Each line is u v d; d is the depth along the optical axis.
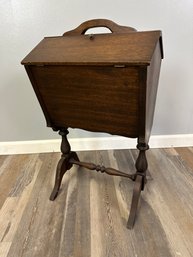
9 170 1.56
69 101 1.03
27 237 1.04
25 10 1.35
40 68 0.95
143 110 0.88
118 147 1.77
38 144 1.75
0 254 0.96
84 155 1.71
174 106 1.62
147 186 1.34
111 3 1.33
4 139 1.73
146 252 0.94
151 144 1.75
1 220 1.14
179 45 1.43
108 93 0.91
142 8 1.34
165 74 1.52
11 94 1.58
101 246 0.98
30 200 1.27
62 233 1.05
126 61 0.77
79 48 0.92
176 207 1.18
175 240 0.99
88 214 1.15
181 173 1.45
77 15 1.37
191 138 1.73
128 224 1.06
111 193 1.30
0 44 1.43
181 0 1.32
